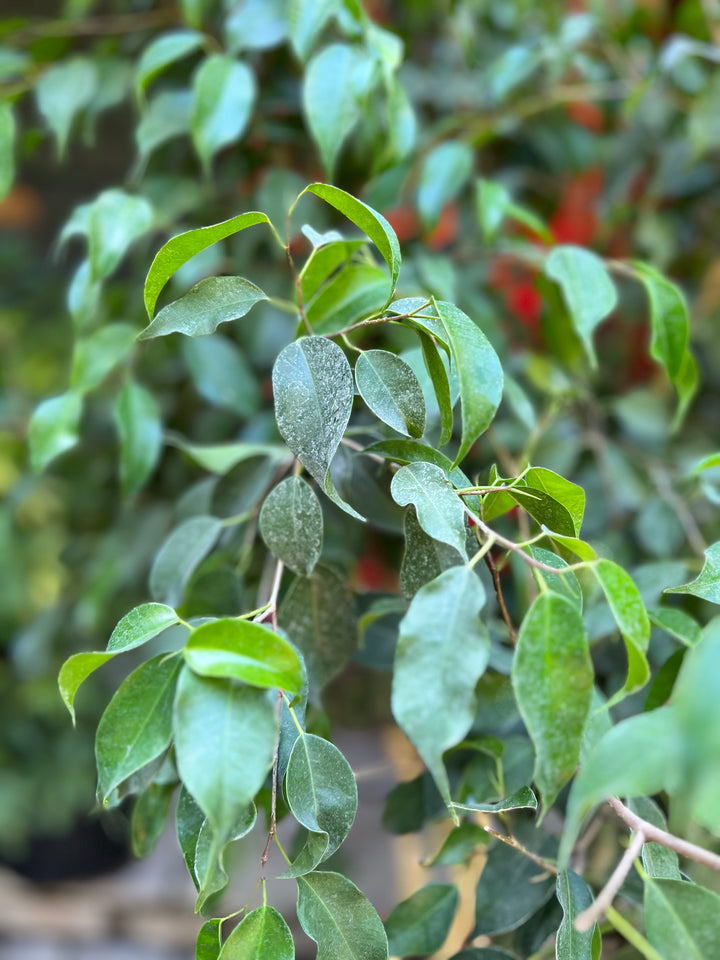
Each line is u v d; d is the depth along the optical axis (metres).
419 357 0.71
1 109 0.89
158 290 0.61
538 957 0.71
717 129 1.08
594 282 0.83
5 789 1.55
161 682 0.57
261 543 0.87
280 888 1.31
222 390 1.01
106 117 1.58
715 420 1.29
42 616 1.37
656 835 0.55
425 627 0.54
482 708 0.71
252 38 0.93
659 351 0.82
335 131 0.83
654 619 0.70
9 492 1.47
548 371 1.02
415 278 0.96
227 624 0.54
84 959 1.51
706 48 1.05
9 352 1.67
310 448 0.59
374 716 1.22
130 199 0.85
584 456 1.15
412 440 0.63
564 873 0.61
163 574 0.80
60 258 1.83
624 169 1.29
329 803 0.60
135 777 0.64
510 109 1.17
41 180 1.87
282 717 0.63
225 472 0.85
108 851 1.59
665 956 0.53
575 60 1.17
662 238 1.23
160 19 1.12
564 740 0.53
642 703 0.78
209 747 0.52
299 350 0.61
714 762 0.43
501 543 0.56
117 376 1.23
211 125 0.88
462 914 0.87
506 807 0.59
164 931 1.51
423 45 1.37
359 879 1.29
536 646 0.53
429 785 0.77
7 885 1.60
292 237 1.03
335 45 0.85
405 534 0.62
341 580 0.72
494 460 1.03
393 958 0.70
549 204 1.35
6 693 1.62
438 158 1.00
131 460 0.90
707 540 1.01
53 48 1.10
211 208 1.13
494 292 1.21
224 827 0.51
